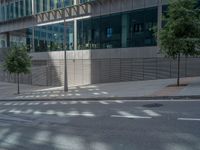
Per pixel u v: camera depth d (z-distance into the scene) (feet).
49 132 31.48
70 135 29.45
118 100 54.90
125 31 102.32
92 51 112.47
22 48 106.93
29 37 148.87
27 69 105.40
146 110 40.47
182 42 58.34
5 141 28.60
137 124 32.14
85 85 105.91
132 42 99.96
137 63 97.14
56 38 130.93
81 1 118.93
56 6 130.82
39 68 138.21
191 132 27.25
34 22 144.05
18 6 155.84
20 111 51.39
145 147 23.63
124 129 30.27
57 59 128.06
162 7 91.45
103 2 109.40
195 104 42.32
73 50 121.19
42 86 131.75
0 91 118.52
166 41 60.08
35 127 34.86
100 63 108.88
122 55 102.01
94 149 24.06
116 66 103.50
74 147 25.02
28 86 135.23
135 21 99.14
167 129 28.89
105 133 29.25
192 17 59.11
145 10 96.12
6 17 166.09
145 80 92.63
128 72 99.81
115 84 91.81
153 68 92.73
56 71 128.47
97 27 112.16
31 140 28.35
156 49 91.97
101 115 39.73
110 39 107.24
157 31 64.64
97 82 109.70
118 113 40.04
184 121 31.91
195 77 82.48
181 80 76.18
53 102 63.52
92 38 114.01
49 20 134.82
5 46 169.78
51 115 43.45
